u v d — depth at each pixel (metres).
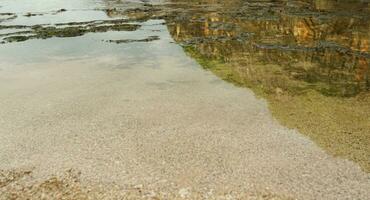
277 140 19.61
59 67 33.47
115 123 22.02
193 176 16.77
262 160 17.84
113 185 16.27
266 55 35.78
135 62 34.47
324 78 29.16
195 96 25.84
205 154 18.48
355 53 35.97
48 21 58.28
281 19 53.16
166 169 17.33
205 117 22.53
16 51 39.62
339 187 15.80
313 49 37.59
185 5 71.56
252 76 29.80
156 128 21.30
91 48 40.22
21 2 84.69
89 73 31.50
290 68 31.69
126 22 55.28
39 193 15.84
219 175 16.78
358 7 62.19
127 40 43.50
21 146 19.62
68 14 65.19
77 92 27.11
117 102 25.12
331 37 42.47
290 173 16.80
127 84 28.59
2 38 46.38
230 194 15.52
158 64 33.69
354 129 20.69
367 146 18.86
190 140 19.88
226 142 19.56
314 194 15.42
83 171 17.33
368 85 27.58
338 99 24.98
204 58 35.28
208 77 29.75
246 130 20.77
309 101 24.69
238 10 62.31
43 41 44.16
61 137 20.48
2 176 17.03
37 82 29.50
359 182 16.08
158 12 63.72
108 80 29.59
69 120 22.55
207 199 15.26
